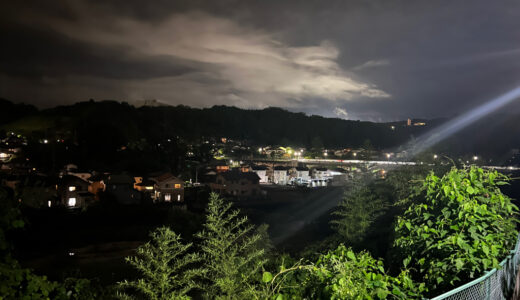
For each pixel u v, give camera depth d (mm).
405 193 18547
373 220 17766
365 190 17844
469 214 3729
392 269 4855
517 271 3885
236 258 7578
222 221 7645
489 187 4105
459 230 3658
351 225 16984
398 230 4402
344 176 56938
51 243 23469
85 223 29344
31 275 3748
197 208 40719
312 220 36188
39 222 27516
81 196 38625
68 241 24281
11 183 35406
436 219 4113
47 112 141250
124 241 24422
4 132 90750
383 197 21344
